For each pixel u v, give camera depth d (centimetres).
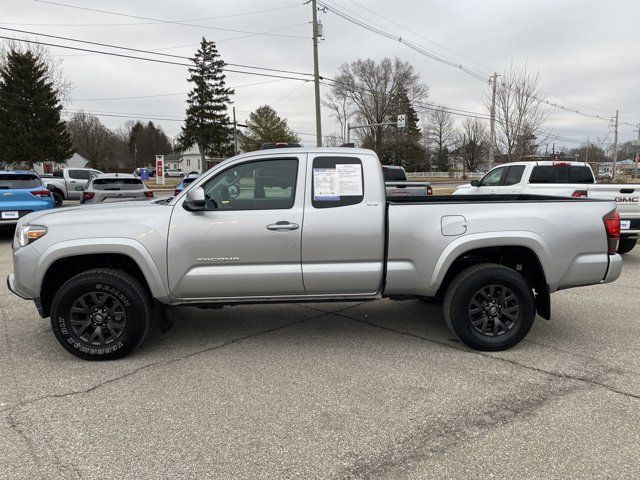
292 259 441
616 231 464
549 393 372
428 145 8744
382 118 6919
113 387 387
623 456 290
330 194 443
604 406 351
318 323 548
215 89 6719
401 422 331
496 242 442
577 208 457
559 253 450
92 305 438
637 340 488
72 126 8631
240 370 419
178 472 278
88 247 425
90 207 464
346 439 311
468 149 8881
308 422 332
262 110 7375
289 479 272
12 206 1081
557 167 995
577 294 671
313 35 2611
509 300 455
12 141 4238
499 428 322
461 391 376
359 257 445
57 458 292
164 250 431
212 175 446
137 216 436
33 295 436
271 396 370
